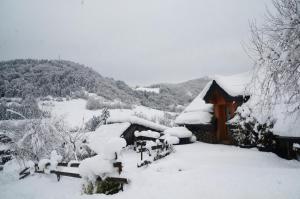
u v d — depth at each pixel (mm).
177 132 20328
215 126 20750
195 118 21109
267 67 7949
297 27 7023
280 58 7414
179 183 8078
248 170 9391
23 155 17688
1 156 20109
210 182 7809
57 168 13023
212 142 20484
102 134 21641
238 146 17828
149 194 7562
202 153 15289
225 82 19094
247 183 7500
